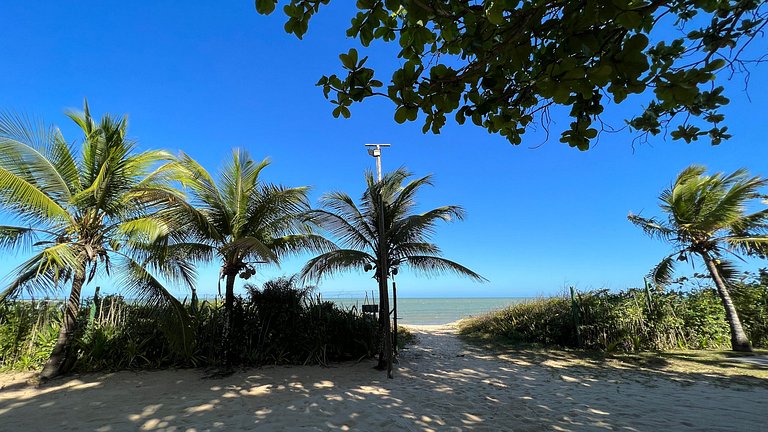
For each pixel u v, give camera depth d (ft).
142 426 17.65
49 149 26.50
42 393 23.77
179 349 28.63
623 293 42.37
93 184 25.50
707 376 27.27
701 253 38.32
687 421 17.70
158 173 29.60
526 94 8.20
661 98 6.66
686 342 39.86
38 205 24.35
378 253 35.55
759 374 27.48
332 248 37.35
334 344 34.81
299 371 30.48
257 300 35.29
